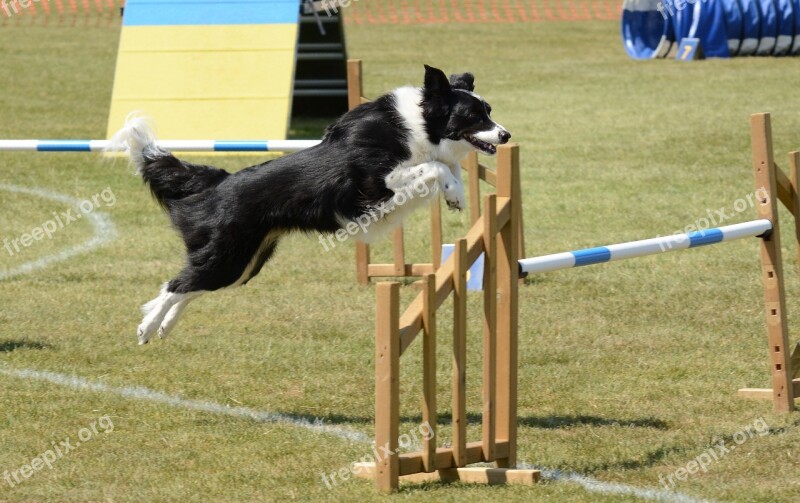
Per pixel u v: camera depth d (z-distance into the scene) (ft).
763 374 29.73
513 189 22.04
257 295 38.58
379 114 27.45
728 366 30.45
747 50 100.32
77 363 30.94
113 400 27.71
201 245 27.50
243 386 29.09
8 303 37.06
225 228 27.02
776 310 26.63
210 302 37.65
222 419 26.43
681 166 59.21
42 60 103.76
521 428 25.64
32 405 27.17
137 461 23.41
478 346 32.86
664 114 73.72
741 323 34.63
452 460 22.09
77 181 57.52
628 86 86.48
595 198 53.11
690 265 41.96
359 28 129.90
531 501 20.85
